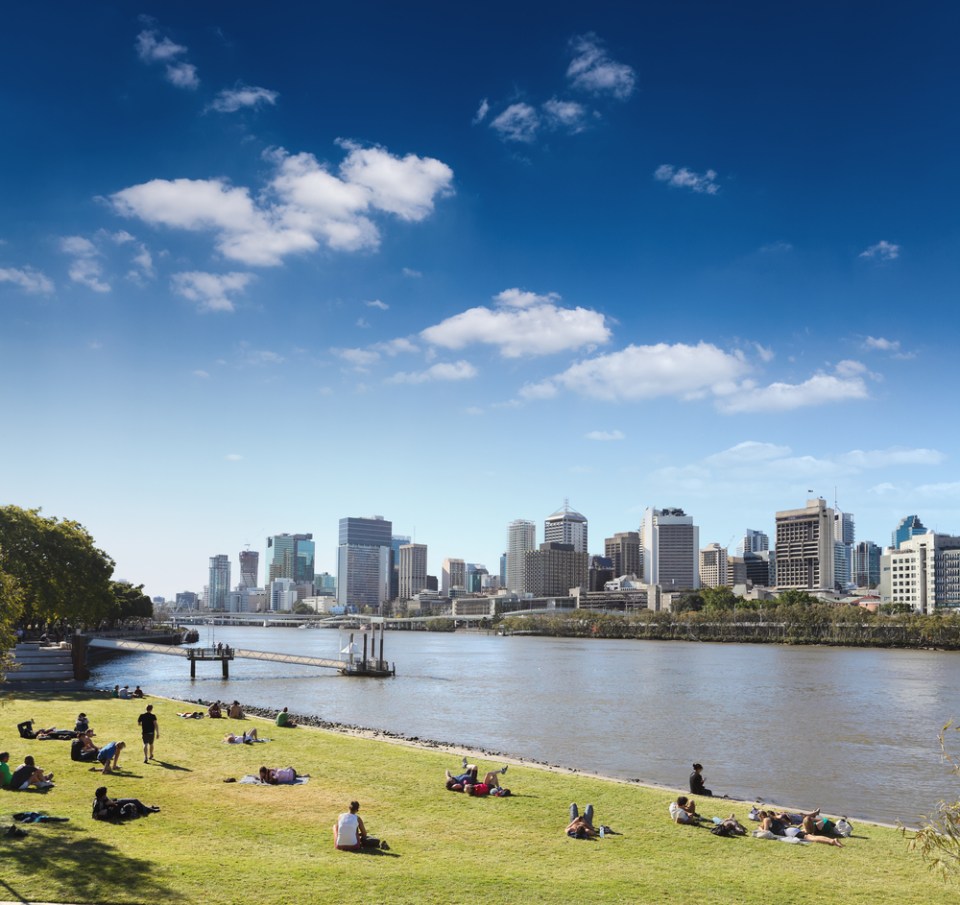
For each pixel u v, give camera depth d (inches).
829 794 2514.8
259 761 2129.7
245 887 1123.9
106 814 1457.9
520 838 1544.0
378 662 6555.1
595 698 5036.9
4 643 1769.2
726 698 5103.3
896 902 1274.6
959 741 3454.7
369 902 1103.0
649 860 1443.2
